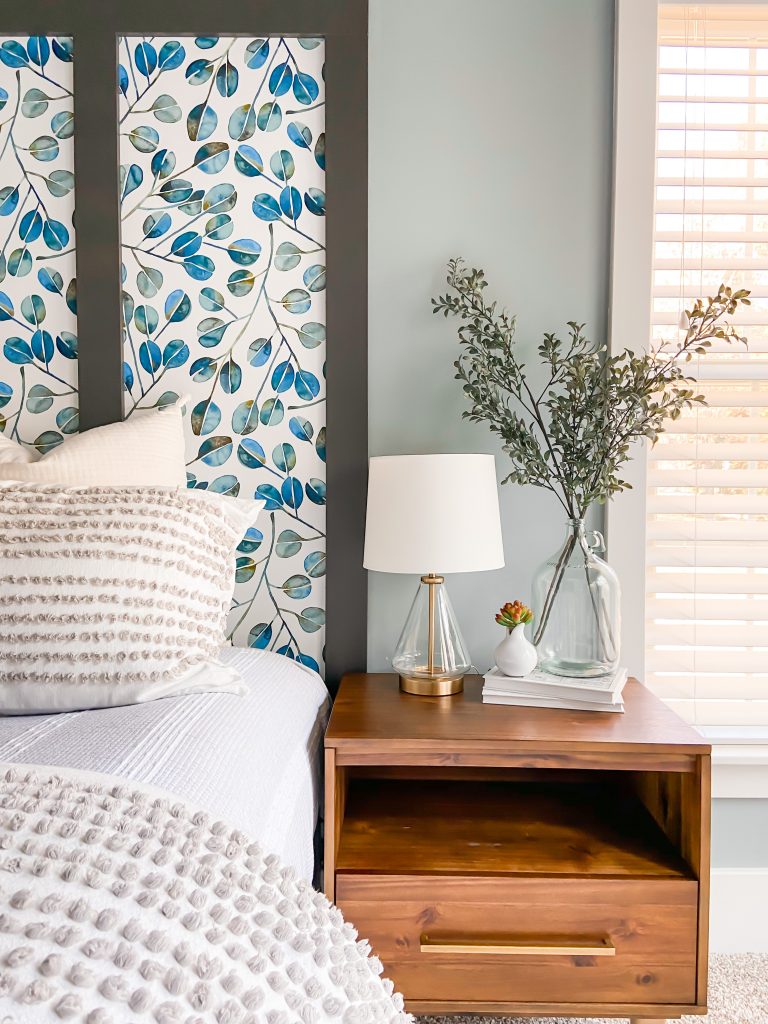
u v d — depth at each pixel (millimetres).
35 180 1817
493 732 1381
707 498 1910
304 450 1835
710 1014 1607
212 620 1379
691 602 1921
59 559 1287
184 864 769
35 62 1802
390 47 1803
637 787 1659
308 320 1821
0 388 1844
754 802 1893
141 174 1812
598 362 1796
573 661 1550
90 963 618
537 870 1360
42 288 1831
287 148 1807
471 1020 1587
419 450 1839
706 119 1901
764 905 1879
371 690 1658
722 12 1875
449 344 1826
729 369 1893
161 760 1007
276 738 1259
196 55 1797
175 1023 609
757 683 1937
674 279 1919
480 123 1808
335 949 820
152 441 1682
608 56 1797
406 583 1849
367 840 1482
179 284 1823
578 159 1810
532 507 1837
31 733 1099
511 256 1818
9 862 683
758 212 1876
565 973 1332
